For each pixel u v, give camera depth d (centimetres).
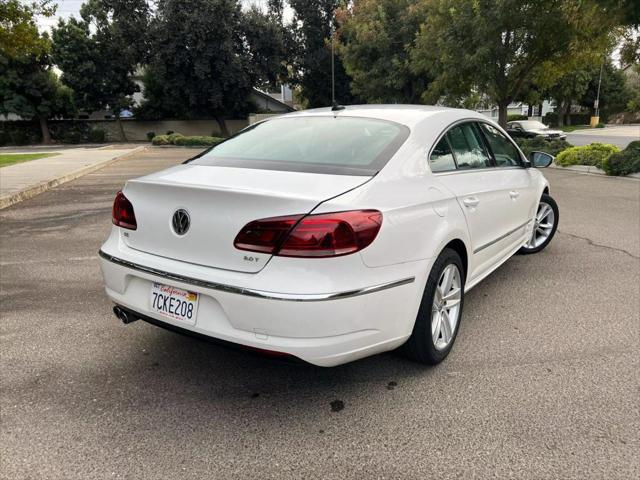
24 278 484
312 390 284
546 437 241
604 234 639
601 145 1379
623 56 1441
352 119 328
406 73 2841
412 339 290
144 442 239
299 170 270
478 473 218
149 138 4022
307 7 3866
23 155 2056
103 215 808
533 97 2231
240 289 231
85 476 217
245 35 3662
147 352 329
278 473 219
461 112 370
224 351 331
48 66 3703
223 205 242
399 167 277
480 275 375
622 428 247
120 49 3606
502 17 1514
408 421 255
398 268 254
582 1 1109
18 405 268
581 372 300
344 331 235
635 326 365
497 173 391
